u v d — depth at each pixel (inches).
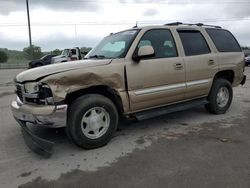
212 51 222.8
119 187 119.1
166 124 211.0
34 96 150.5
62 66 156.0
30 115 150.4
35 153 160.7
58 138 183.3
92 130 160.9
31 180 128.8
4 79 700.7
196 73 207.3
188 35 210.8
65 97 147.4
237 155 148.3
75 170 137.3
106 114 164.9
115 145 168.9
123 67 168.2
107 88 164.4
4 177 132.6
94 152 159.0
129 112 176.7
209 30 230.5
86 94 161.6
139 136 184.5
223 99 237.8
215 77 229.5
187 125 207.3
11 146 173.6
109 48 191.5
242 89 389.7
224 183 119.0
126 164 141.4
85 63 160.6
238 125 203.9
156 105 189.6
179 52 199.0
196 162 140.8
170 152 154.9
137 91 175.2
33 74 152.9
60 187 121.4
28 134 160.2
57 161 148.6
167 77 188.4
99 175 130.7
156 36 190.7
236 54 244.1
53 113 145.4
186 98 207.2
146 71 177.5
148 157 148.9
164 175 127.9
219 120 218.8
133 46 176.2
